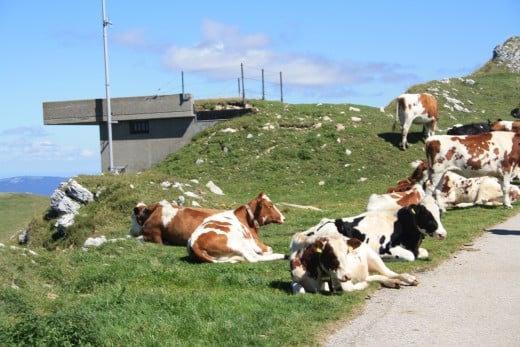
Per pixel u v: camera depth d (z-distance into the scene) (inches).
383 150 1326.3
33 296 389.4
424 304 366.6
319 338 310.8
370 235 479.2
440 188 790.5
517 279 420.5
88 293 425.4
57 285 445.4
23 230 961.5
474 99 1927.9
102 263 517.7
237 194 1205.7
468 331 316.2
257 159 1374.3
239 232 530.0
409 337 309.9
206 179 1326.3
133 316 336.8
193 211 640.4
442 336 309.9
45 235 865.5
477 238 577.6
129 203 857.5
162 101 1616.6
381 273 413.1
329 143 1375.5
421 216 472.1
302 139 1421.0
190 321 328.8
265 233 687.7
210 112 1615.4
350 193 1116.5
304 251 394.0
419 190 630.5
